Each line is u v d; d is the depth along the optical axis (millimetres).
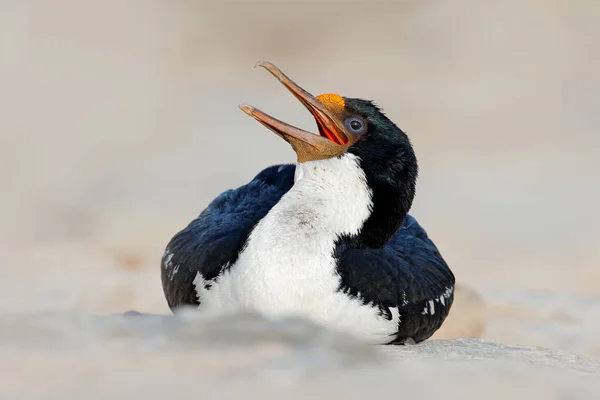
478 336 11891
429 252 9945
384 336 9102
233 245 9031
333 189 9234
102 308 12328
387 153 9453
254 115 9438
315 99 9578
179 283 9273
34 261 15367
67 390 5859
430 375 6664
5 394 5770
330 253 8875
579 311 13586
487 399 6199
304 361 6617
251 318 7500
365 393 6090
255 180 10234
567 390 6551
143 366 6355
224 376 6203
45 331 7113
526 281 16266
